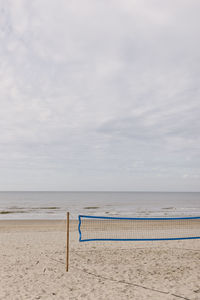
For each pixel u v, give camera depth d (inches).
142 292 221.8
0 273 269.3
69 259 329.1
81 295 214.8
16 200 2743.6
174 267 296.8
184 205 2119.8
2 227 659.4
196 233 574.2
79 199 3184.1
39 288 229.8
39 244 425.4
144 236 528.4
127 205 2031.3
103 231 585.6
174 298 209.0
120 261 321.4
